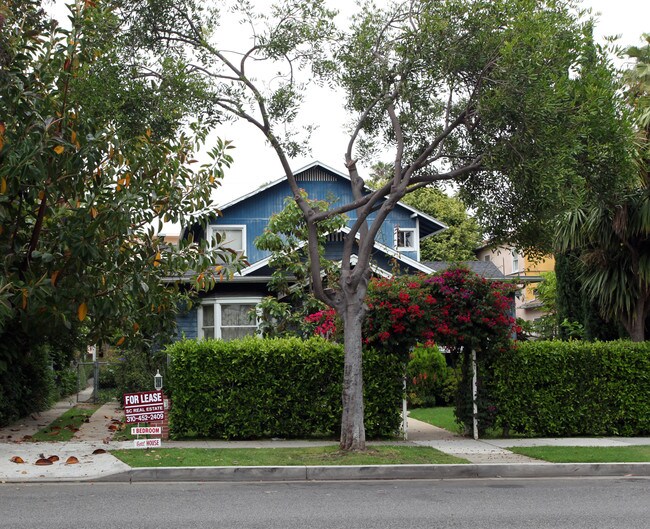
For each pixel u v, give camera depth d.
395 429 15.13
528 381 15.59
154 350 20.09
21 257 12.16
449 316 15.06
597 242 18.27
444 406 22.61
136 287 11.87
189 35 13.41
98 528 7.59
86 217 11.63
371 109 14.48
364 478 11.43
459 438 15.39
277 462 11.70
